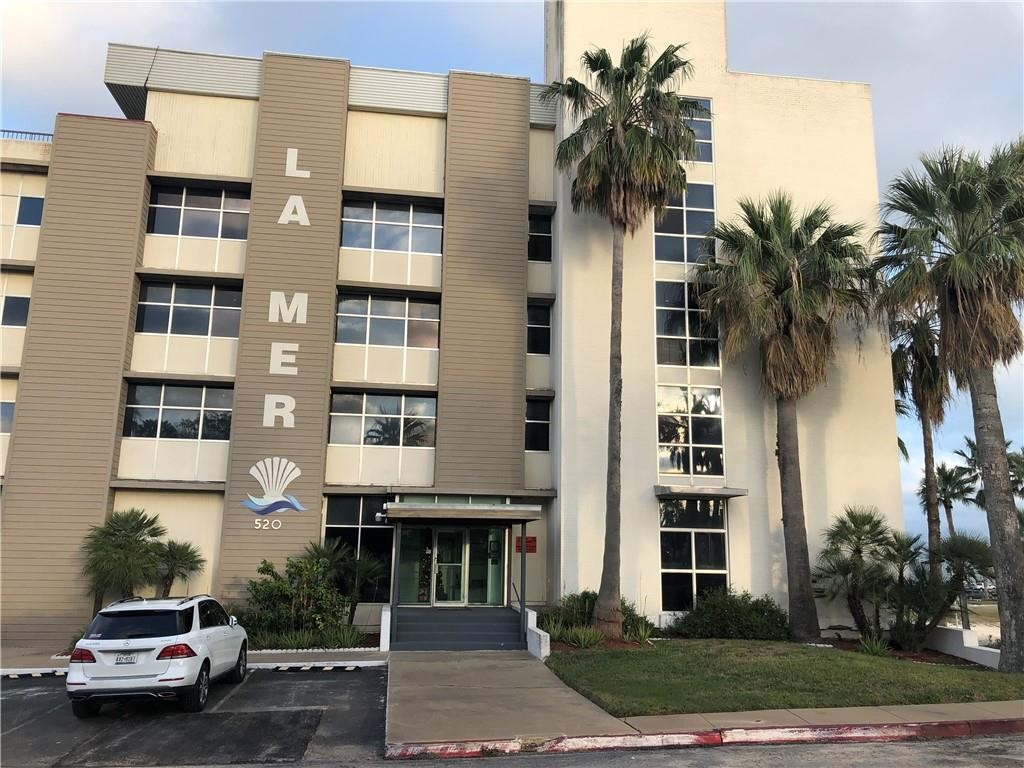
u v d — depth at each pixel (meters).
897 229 18.33
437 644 17.92
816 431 22.77
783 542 21.84
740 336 20.67
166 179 22.44
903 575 20.14
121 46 23.16
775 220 21.14
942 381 23.38
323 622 18.39
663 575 21.20
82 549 20.03
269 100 22.91
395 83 24.06
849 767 8.46
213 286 22.61
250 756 9.09
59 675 15.30
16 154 22.27
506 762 8.86
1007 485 16.14
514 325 22.84
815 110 24.94
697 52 24.61
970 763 8.64
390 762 8.89
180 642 10.98
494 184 23.55
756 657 15.12
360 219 23.48
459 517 18.97
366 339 22.83
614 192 19.75
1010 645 15.49
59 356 20.89
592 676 13.30
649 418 21.94
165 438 21.61
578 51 24.03
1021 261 15.38
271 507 20.80
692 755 9.10
